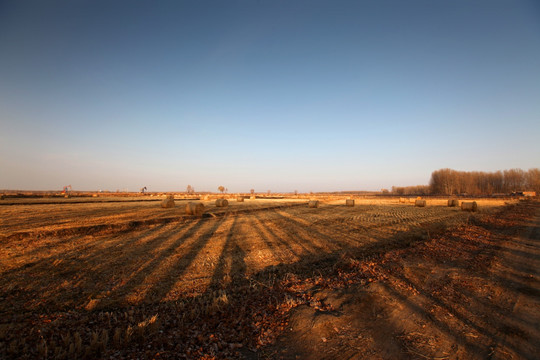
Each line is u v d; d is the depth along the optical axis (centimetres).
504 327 509
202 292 718
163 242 1309
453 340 468
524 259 1001
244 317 558
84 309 615
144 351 441
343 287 713
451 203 3906
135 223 1859
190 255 1079
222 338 483
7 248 1135
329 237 1459
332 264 966
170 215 2378
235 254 1104
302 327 513
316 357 426
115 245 1230
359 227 1802
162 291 723
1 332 486
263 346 460
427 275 808
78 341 450
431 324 523
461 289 703
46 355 418
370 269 859
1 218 1977
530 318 546
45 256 1027
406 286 719
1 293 686
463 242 1308
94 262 966
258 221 2116
